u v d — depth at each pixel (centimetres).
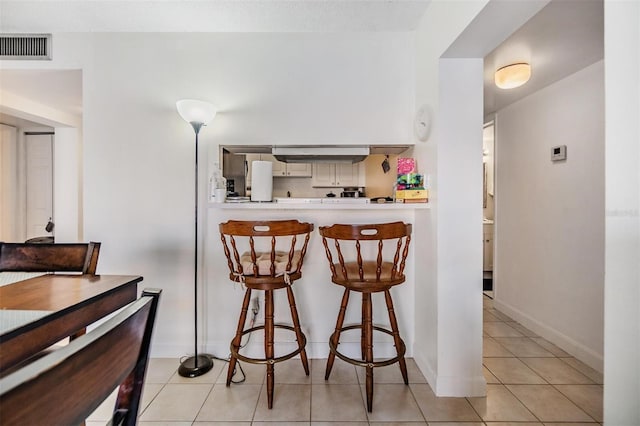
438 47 165
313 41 209
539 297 243
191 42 206
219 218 205
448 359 165
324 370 189
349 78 210
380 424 143
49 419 36
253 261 159
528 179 255
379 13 187
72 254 145
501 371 189
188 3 177
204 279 206
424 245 185
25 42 204
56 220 350
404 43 210
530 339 235
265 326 159
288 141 209
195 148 203
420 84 194
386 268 171
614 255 66
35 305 94
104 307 108
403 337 205
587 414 150
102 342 44
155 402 158
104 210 204
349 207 183
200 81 207
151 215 205
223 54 207
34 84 238
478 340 165
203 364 189
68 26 198
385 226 153
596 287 193
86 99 203
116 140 204
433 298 170
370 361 155
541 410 153
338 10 184
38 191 407
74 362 40
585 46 174
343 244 205
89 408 42
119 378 49
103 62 204
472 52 158
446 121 165
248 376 183
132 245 205
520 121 264
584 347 200
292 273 162
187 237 205
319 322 206
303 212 204
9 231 390
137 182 204
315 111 209
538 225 244
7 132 388
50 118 309
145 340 57
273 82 209
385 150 224
